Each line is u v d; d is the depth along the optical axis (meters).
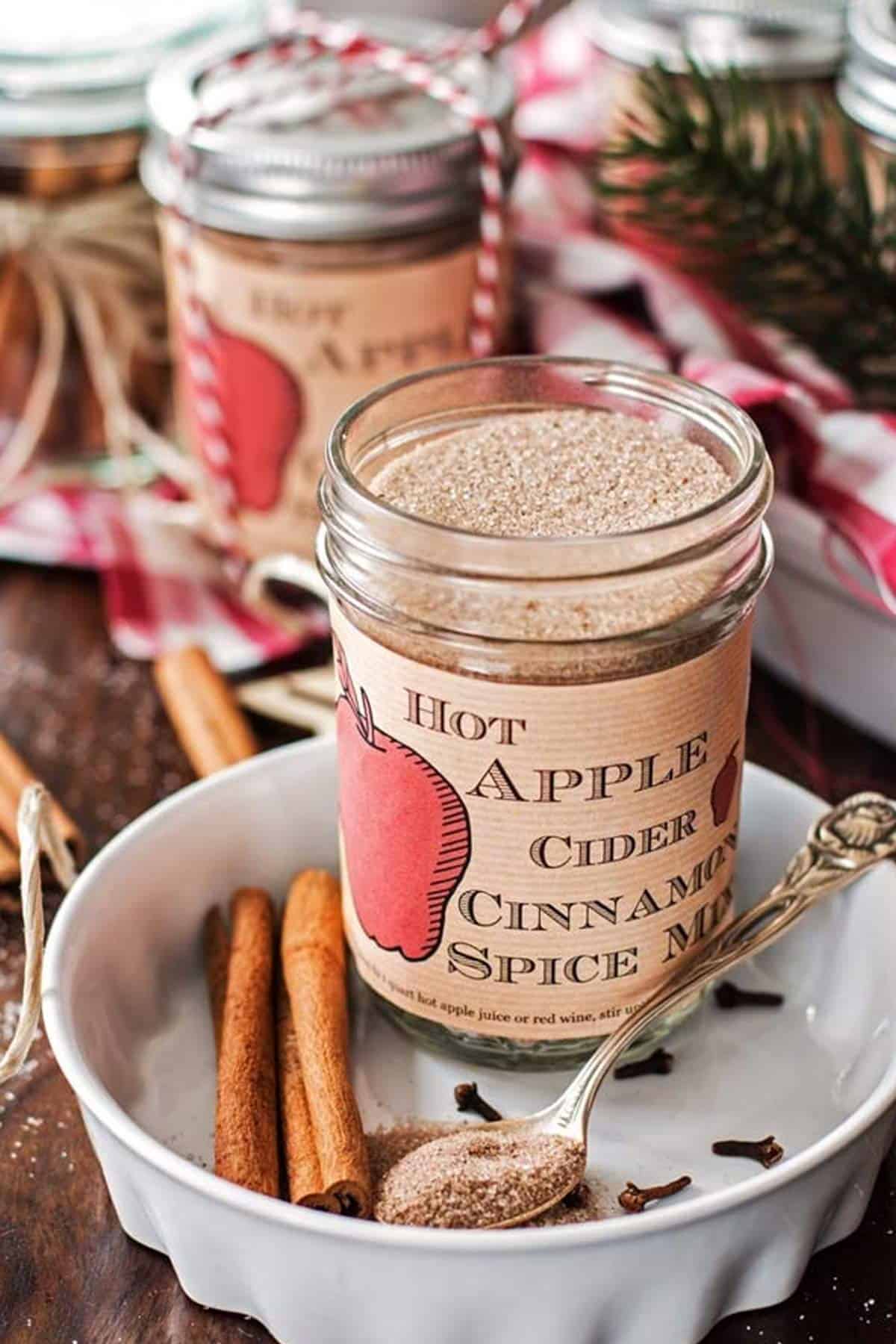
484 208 0.46
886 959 0.34
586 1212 0.32
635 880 0.32
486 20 0.79
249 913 0.37
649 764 0.31
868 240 0.42
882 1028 0.34
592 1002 0.33
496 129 0.46
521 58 0.59
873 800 0.37
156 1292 0.32
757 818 0.38
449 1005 0.33
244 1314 0.31
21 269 0.51
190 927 0.38
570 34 0.57
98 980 0.35
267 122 0.46
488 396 0.35
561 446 0.34
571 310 0.50
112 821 0.43
